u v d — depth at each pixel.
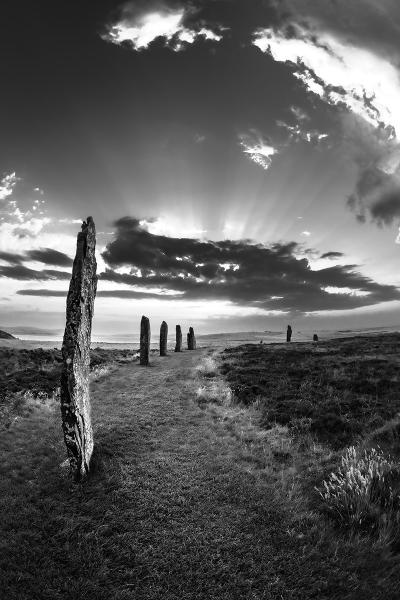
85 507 7.62
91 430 9.80
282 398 15.92
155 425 13.02
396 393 15.08
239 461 9.87
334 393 15.90
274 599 5.34
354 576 5.61
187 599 5.38
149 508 7.58
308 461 9.71
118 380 21.53
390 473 8.02
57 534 6.73
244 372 22.23
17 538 6.54
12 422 12.98
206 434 11.99
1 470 9.26
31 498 7.91
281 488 8.32
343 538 6.43
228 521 7.12
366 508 6.99
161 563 6.06
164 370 25.25
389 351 29.12
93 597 5.41
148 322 28.72
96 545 6.45
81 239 9.52
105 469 9.18
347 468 8.44
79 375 9.11
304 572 5.78
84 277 9.42
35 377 21.12
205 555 6.22
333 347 35.50
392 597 5.23
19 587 5.53
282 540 6.53
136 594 5.46
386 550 6.04
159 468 9.39
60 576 5.77
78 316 9.12
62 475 8.89
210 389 18.30
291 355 29.20
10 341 50.72
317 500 7.80
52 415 14.11
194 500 7.87
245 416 13.88
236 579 5.69
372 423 11.95
